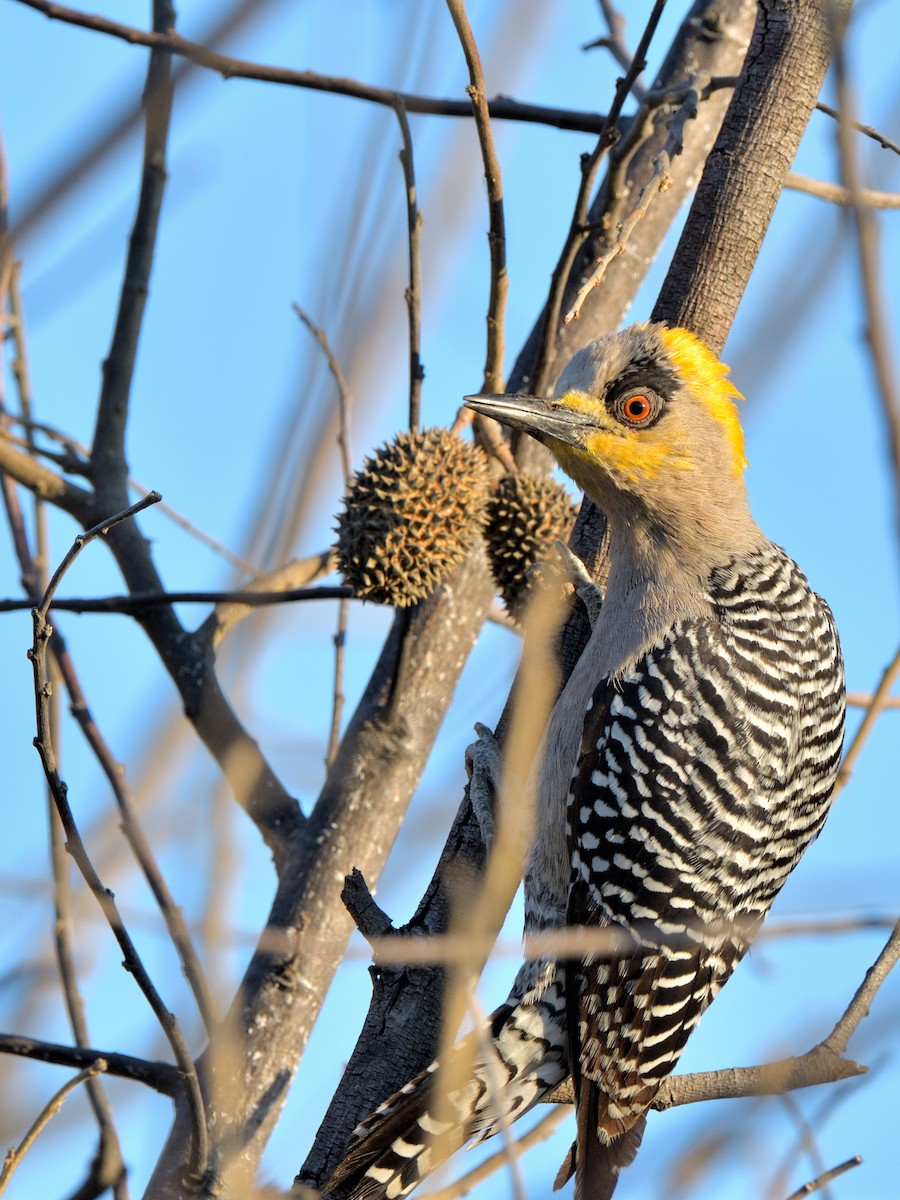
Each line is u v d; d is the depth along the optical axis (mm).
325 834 9469
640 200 7043
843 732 9406
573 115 10055
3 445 9594
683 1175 4562
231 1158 6289
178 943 5414
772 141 8508
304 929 9133
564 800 8859
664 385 9000
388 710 9555
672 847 8406
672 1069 8492
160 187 10086
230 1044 6238
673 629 8828
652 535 9156
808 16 8359
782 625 8945
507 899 7574
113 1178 6586
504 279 8523
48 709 5883
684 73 10367
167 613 9336
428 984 7332
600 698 8758
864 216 2592
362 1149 7051
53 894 4133
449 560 8828
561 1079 8695
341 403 5383
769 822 8586
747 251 8828
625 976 8359
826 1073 6672
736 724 8562
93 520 9727
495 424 9414
